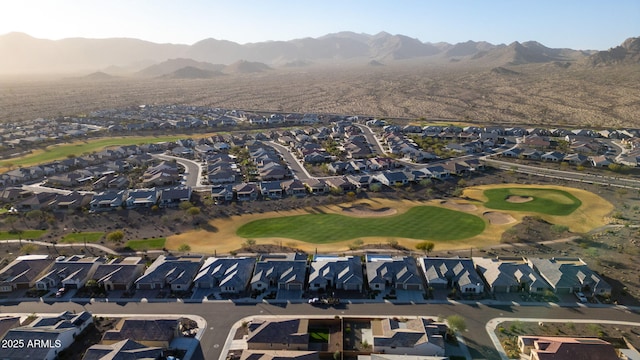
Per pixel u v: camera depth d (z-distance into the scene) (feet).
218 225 476.95
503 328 291.38
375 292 339.98
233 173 651.25
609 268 363.15
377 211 514.27
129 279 350.84
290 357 252.42
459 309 315.99
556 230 436.76
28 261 378.73
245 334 292.40
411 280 341.41
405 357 254.27
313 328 297.53
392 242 420.77
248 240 426.10
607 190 562.25
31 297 342.23
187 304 328.70
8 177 648.38
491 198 547.49
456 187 592.60
